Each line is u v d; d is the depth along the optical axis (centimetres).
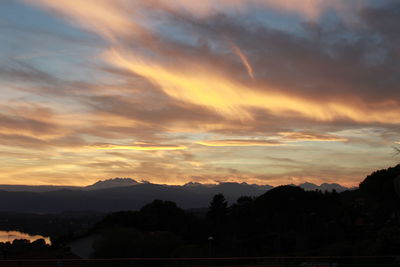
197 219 5659
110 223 4753
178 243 3225
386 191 3966
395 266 1466
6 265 1317
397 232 2508
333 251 3011
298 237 4369
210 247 3177
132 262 1309
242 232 5144
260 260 1738
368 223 4256
